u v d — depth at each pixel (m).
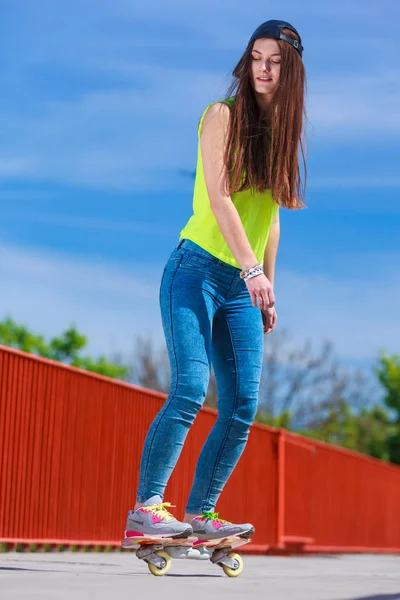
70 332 43.06
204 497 4.14
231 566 4.18
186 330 3.94
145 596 2.85
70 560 5.93
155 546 3.89
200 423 12.77
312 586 3.62
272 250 4.52
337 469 20.64
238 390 4.13
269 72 4.04
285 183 4.07
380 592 3.38
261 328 4.22
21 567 4.34
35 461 9.05
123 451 10.71
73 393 9.72
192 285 4.00
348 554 19.95
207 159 4.01
